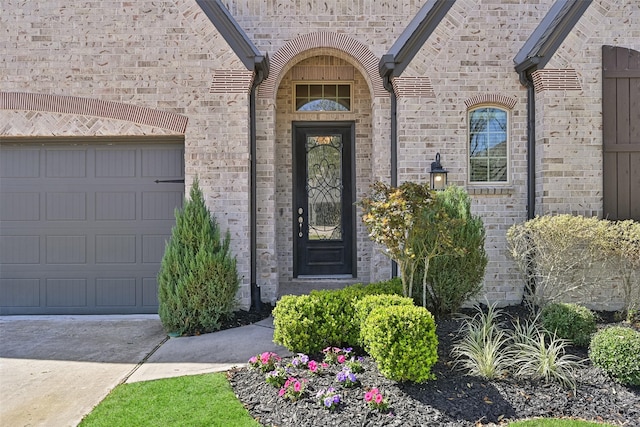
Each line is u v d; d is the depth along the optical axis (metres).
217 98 6.98
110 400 4.00
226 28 6.94
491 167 7.52
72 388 4.34
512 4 7.35
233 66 6.98
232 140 7.00
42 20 6.89
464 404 3.78
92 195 7.18
